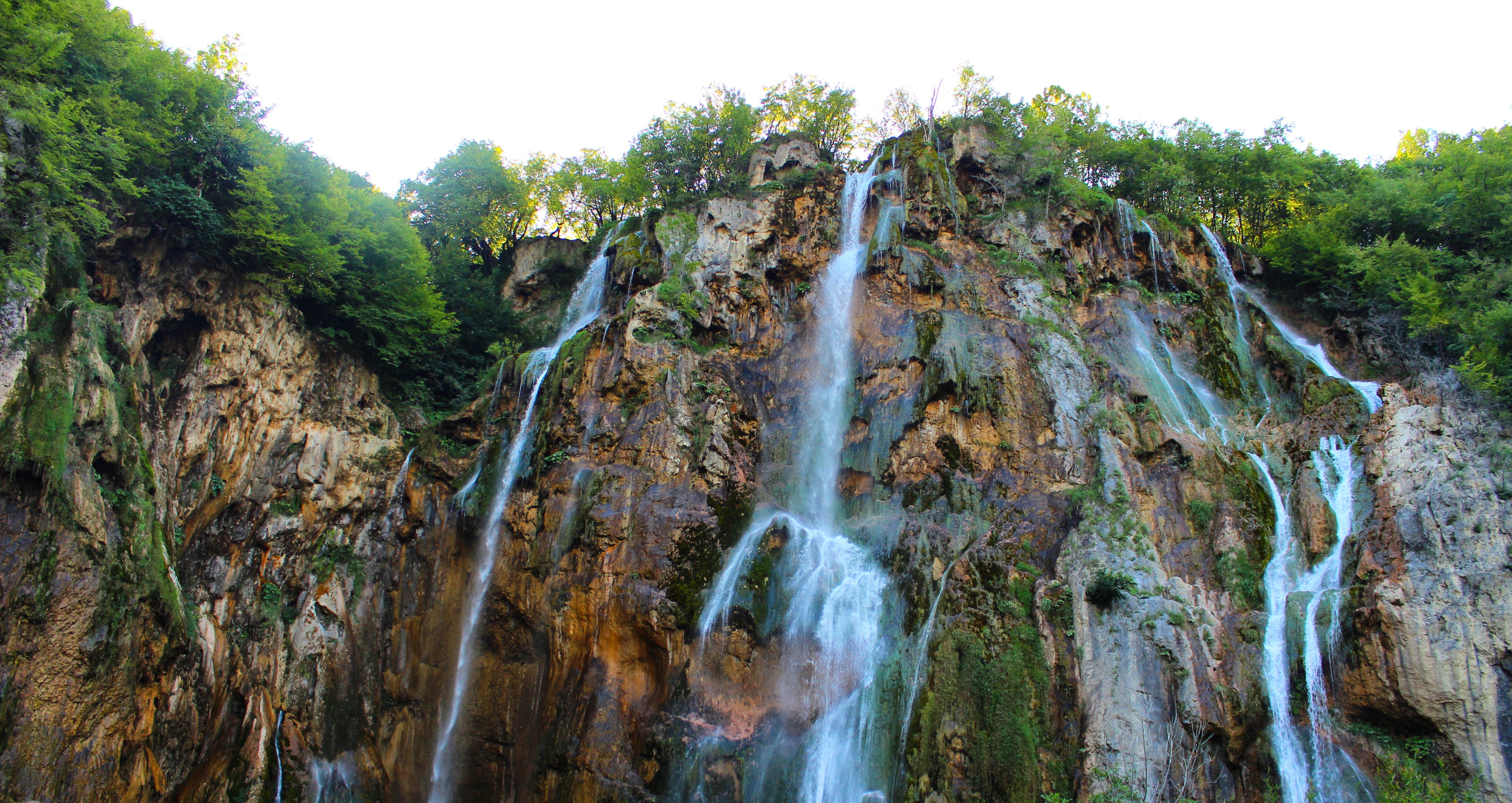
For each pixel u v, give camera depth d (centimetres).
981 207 3503
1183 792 1762
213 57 3083
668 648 2341
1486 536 1856
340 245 2909
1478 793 1652
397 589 2861
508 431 3084
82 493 1947
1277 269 3475
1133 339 2956
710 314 3175
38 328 1997
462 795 2478
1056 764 1922
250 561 2573
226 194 2786
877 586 2408
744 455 2825
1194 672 1895
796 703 2284
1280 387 2922
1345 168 3841
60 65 2389
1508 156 3089
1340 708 1881
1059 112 4116
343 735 2562
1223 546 2178
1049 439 2588
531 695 2498
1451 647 1764
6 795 1667
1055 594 2156
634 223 3897
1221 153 3841
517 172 4803
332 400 2948
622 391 2862
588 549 2522
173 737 2078
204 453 2522
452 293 3734
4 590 1756
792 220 3466
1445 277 3064
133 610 1995
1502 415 2181
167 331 2581
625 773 2198
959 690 2075
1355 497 2167
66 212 2181
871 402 2847
